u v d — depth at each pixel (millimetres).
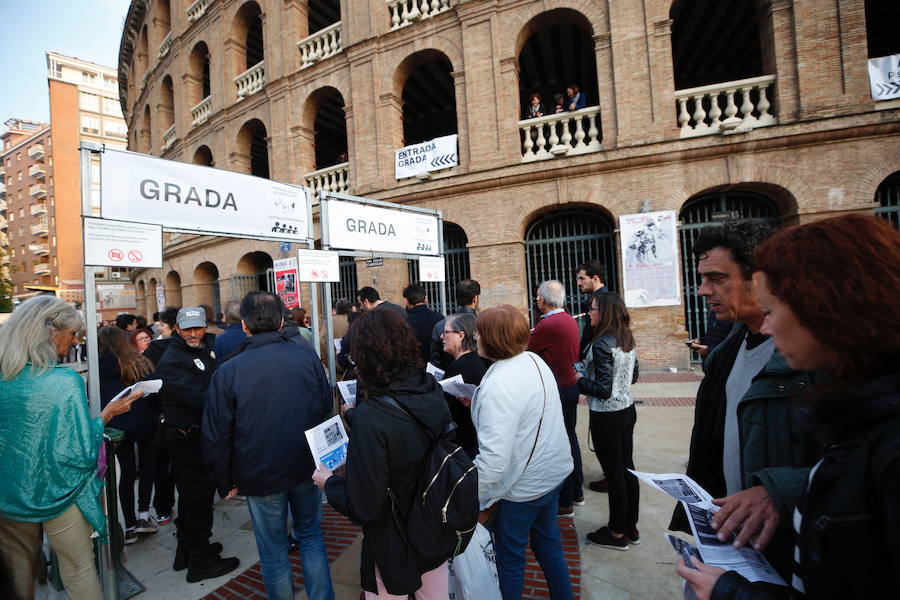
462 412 2945
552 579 2246
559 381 3650
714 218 9133
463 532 1771
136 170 3320
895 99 7773
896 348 789
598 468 4746
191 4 16703
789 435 1351
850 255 826
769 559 1289
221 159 14945
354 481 1681
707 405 1805
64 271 45312
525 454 2053
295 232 4633
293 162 12859
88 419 2199
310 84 12547
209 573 3156
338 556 3307
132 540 3715
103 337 3725
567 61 12836
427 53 10953
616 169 9156
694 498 1432
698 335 9281
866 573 779
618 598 2656
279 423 2387
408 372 1818
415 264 11812
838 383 895
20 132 60406
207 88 18812
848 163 7973
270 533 2449
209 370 3348
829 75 7992
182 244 16812
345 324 6398
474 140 10156
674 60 13133
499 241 10047
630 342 3094
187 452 3125
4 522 1995
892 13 11031
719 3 10711
